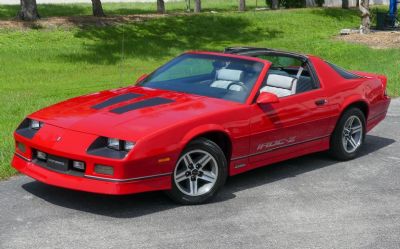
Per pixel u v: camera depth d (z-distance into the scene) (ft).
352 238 16.58
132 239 16.07
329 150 24.44
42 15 107.55
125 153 17.10
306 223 17.61
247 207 18.83
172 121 18.17
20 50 73.82
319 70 23.49
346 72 25.12
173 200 18.72
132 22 97.81
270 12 121.39
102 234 16.35
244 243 16.03
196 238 16.26
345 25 116.26
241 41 93.04
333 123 23.65
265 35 99.76
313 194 20.27
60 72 62.03
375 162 24.61
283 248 15.78
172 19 103.30
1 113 33.71
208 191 19.07
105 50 78.69
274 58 23.53
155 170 17.62
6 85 51.83
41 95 43.62
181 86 21.45
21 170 18.98
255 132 20.33
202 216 17.92
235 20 108.47
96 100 20.36
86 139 17.53
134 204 18.76
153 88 21.70
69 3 138.41
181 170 18.57
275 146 21.38
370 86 25.50
